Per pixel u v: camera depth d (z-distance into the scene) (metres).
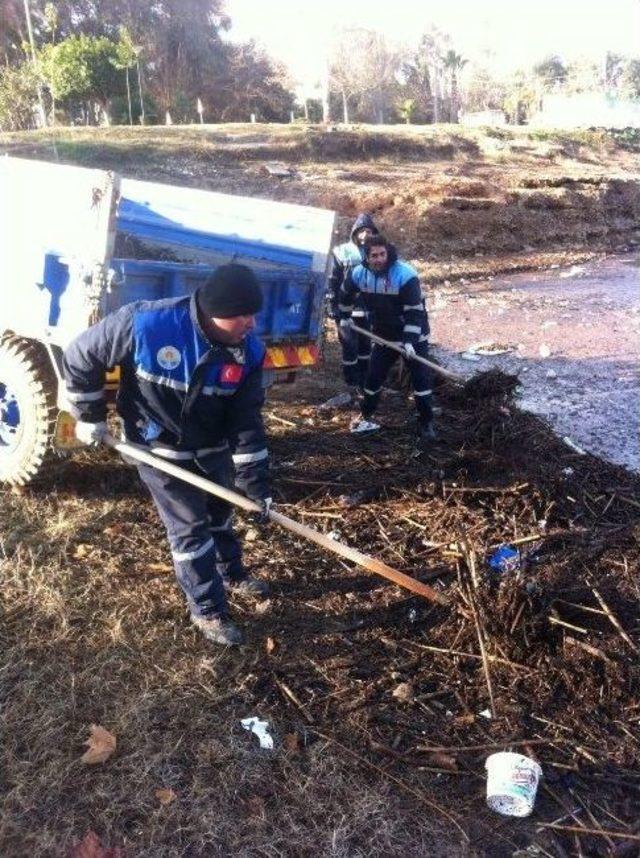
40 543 4.48
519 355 9.08
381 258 5.90
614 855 2.87
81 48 26.06
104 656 3.63
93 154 18.34
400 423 6.64
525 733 3.40
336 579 4.39
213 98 38.97
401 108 48.66
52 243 4.39
